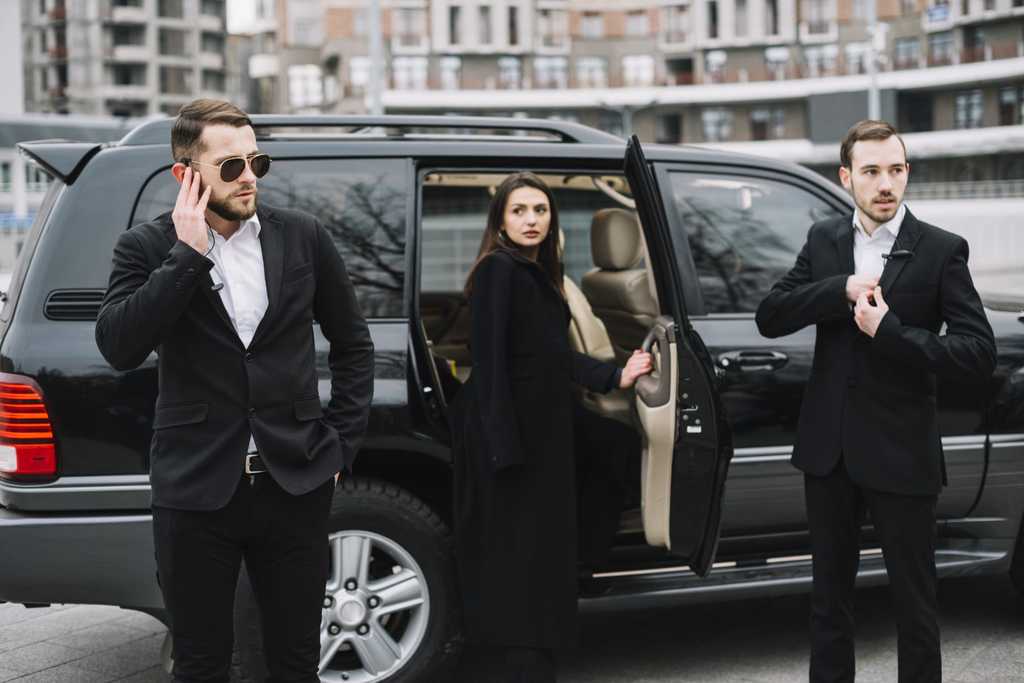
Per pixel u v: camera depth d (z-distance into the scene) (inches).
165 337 87.7
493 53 2529.5
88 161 120.7
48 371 113.5
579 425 133.3
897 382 109.3
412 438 122.9
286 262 91.0
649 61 2546.8
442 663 124.8
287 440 88.9
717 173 143.0
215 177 85.2
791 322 113.0
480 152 132.7
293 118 131.0
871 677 134.5
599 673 138.1
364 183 128.0
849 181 112.1
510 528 120.2
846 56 2412.6
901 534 109.6
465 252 211.0
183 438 87.7
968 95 2263.8
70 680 139.2
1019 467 143.9
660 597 130.3
